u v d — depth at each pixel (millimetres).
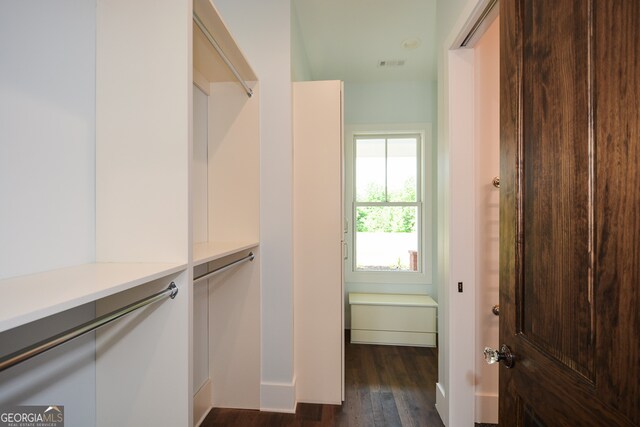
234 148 1716
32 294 568
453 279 1546
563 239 603
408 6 1974
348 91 3094
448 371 1575
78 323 862
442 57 1696
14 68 706
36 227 755
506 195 824
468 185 1544
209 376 1759
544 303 667
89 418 898
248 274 1735
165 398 887
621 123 469
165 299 894
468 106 1542
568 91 585
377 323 2738
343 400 1844
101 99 923
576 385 562
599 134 511
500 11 862
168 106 900
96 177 924
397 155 3143
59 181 813
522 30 750
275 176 1741
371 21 2123
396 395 1913
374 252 3162
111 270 793
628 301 459
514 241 781
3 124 685
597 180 516
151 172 908
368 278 3086
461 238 1546
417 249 3123
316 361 1805
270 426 1604
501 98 852
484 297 1626
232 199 1718
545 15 657
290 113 1729
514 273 782
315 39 2330
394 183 3145
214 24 1152
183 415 876
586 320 540
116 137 919
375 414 1714
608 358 492
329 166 1796
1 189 683
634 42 444
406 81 3039
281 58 1731
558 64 614
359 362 2385
